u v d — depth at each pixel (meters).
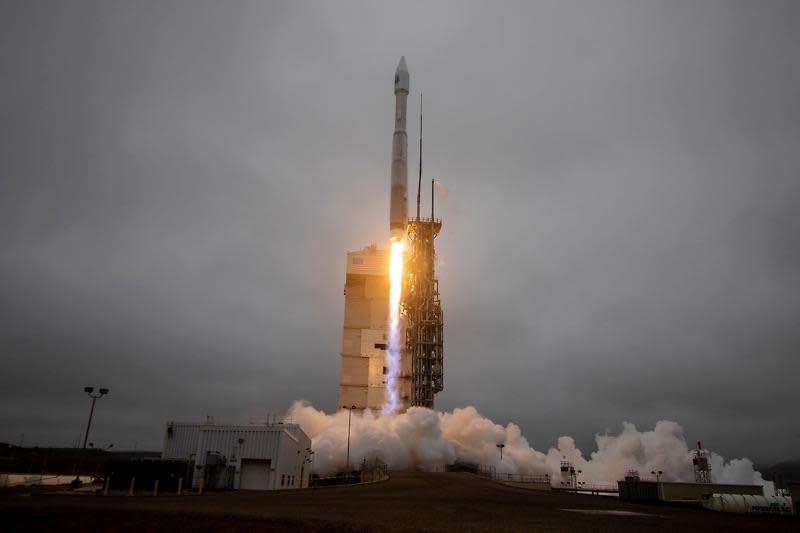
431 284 130.12
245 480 61.38
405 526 28.84
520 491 69.19
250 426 63.25
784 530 35.53
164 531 27.06
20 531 27.11
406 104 133.50
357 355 135.88
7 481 67.00
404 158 129.38
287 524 28.03
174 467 56.41
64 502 35.50
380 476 85.81
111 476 55.47
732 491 66.56
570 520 36.03
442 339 127.88
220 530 27.11
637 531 31.48
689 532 31.86
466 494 57.34
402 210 126.69
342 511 34.59
